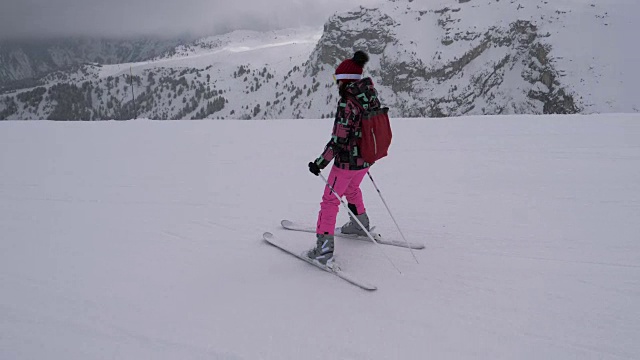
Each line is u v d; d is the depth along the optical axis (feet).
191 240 12.66
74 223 14.25
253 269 10.75
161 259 11.46
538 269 10.17
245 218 14.32
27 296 9.68
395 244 11.75
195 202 16.10
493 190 16.19
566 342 7.67
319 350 7.68
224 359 7.53
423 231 12.71
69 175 20.43
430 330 8.13
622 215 13.20
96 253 11.89
